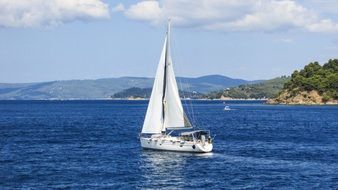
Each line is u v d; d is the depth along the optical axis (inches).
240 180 2300.7
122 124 6451.8
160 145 3277.6
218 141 4111.7
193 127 3312.0
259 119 7711.6
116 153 3243.1
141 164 2768.2
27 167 2652.6
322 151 3410.4
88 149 3489.2
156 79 3302.2
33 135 4667.8
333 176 2399.1
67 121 7116.1
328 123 6673.2
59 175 2415.1
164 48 3280.0
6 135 4638.3
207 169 2603.3
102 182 2251.5
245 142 4028.1
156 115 3299.7
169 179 2330.2
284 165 2743.6
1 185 2171.5
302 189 2107.5
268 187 2146.9
